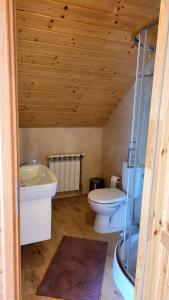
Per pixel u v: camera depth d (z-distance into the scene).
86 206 3.41
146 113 2.08
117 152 3.32
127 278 1.80
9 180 0.96
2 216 0.99
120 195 2.69
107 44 2.14
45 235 2.10
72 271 2.07
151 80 2.01
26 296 1.78
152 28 1.76
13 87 0.90
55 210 3.26
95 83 2.66
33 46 1.99
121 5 1.78
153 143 1.05
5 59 0.86
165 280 1.06
